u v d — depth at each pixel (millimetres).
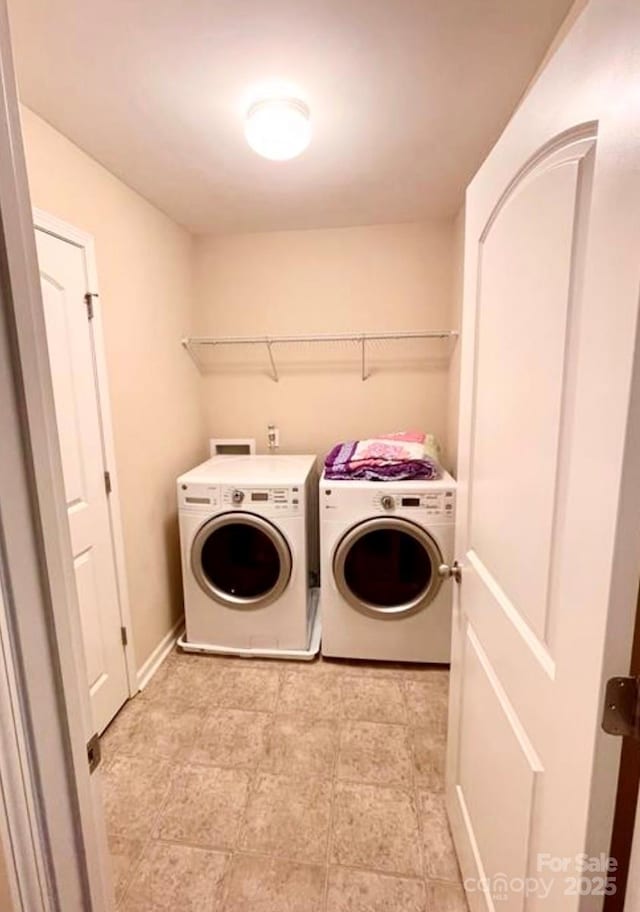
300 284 2764
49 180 1556
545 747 713
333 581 2186
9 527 455
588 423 579
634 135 482
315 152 1801
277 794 1539
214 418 2973
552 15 1122
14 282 465
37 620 486
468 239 1152
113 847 1367
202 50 1224
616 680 537
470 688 1162
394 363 2791
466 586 1195
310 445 2934
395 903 1213
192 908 1208
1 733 459
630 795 571
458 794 1288
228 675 2180
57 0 1040
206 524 2225
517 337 833
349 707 1951
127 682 2000
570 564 625
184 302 2650
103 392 1833
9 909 478
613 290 524
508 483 880
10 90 469
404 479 2178
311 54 1250
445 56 1268
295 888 1252
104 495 1851
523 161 792
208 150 1749
